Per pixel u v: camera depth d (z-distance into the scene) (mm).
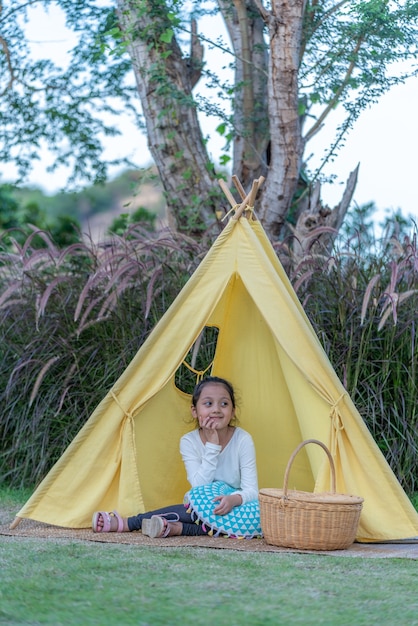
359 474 4797
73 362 6758
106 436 4957
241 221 5121
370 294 6414
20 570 3592
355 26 7840
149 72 7977
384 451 6242
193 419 5422
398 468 6062
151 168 8648
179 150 8391
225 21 8852
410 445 6102
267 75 8297
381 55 7883
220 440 5102
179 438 5355
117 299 6621
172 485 5328
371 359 6457
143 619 2891
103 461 4977
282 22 7590
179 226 8578
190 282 5035
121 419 4984
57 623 2844
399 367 6258
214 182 8508
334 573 3691
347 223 8547
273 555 4137
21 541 4418
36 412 6566
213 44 8055
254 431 5555
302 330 4875
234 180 5266
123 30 8266
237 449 5074
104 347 6762
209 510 4688
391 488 4750
